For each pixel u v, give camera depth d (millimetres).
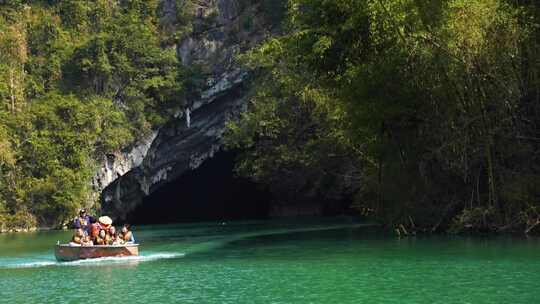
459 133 28688
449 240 26859
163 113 63062
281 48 40250
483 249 23031
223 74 63188
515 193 27188
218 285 17188
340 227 40844
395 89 29875
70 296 16297
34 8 70812
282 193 64000
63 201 57062
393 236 30625
